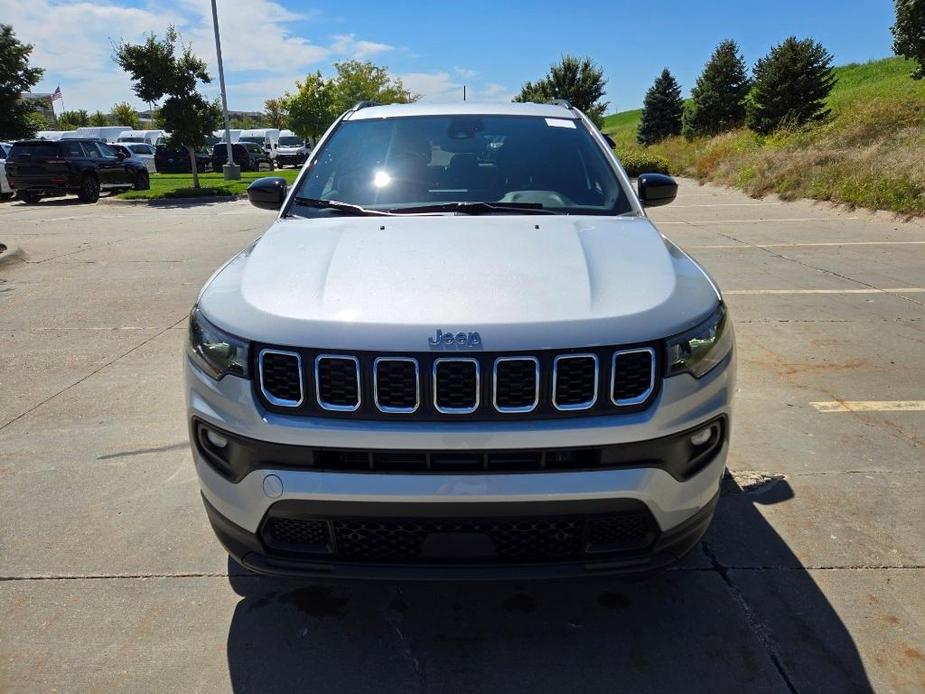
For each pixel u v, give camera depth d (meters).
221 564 2.94
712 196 17.83
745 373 5.04
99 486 3.58
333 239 2.73
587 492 2.08
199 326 2.39
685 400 2.17
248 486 2.19
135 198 19.50
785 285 7.64
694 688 2.29
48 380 5.07
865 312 6.53
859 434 4.05
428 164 3.43
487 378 2.06
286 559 2.22
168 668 2.39
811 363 5.22
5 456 3.90
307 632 2.55
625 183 3.32
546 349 2.07
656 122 40.75
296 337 2.12
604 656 2.43
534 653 2.45
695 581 2.80
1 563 2.95
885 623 2.55
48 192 19.50
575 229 2.80
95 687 2.31
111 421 4.35
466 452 2.06
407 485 2.07
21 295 7.69
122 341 5.98
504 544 2.17
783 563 2.90
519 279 2.32
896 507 3.29
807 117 26.69
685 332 2.21
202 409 2.29
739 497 3.40
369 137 3.63
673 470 2.17
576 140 3.62
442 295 2.23
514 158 3.46
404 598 2.73
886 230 11.31
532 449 2.06
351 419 2.09
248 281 2.46
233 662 2.41
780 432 4.09
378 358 2.07
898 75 37.97
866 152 15.66
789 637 2.50
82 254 10.24
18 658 2.43
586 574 2.17
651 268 2.47
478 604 2.70
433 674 2.36
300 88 39.25
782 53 26.97
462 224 2.85
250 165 34.50
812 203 14.73
